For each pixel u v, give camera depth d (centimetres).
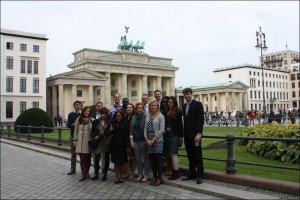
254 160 1303
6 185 1101
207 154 1464
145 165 1044
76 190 977
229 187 895
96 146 1084
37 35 7156
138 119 1042
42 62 7212
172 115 996
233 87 10306
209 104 10700
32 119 3538
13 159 1758
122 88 8631
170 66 9575
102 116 1098
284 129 1385
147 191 920
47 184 1085
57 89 7662
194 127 958
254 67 11650
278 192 821
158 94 1180
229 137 963
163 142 1037
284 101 12794
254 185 874
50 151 2000
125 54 8681
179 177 1030
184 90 984
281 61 14212
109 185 1022
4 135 3503
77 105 1284
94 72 7575
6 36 6762
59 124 5844
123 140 1030
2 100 6638
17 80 6856
